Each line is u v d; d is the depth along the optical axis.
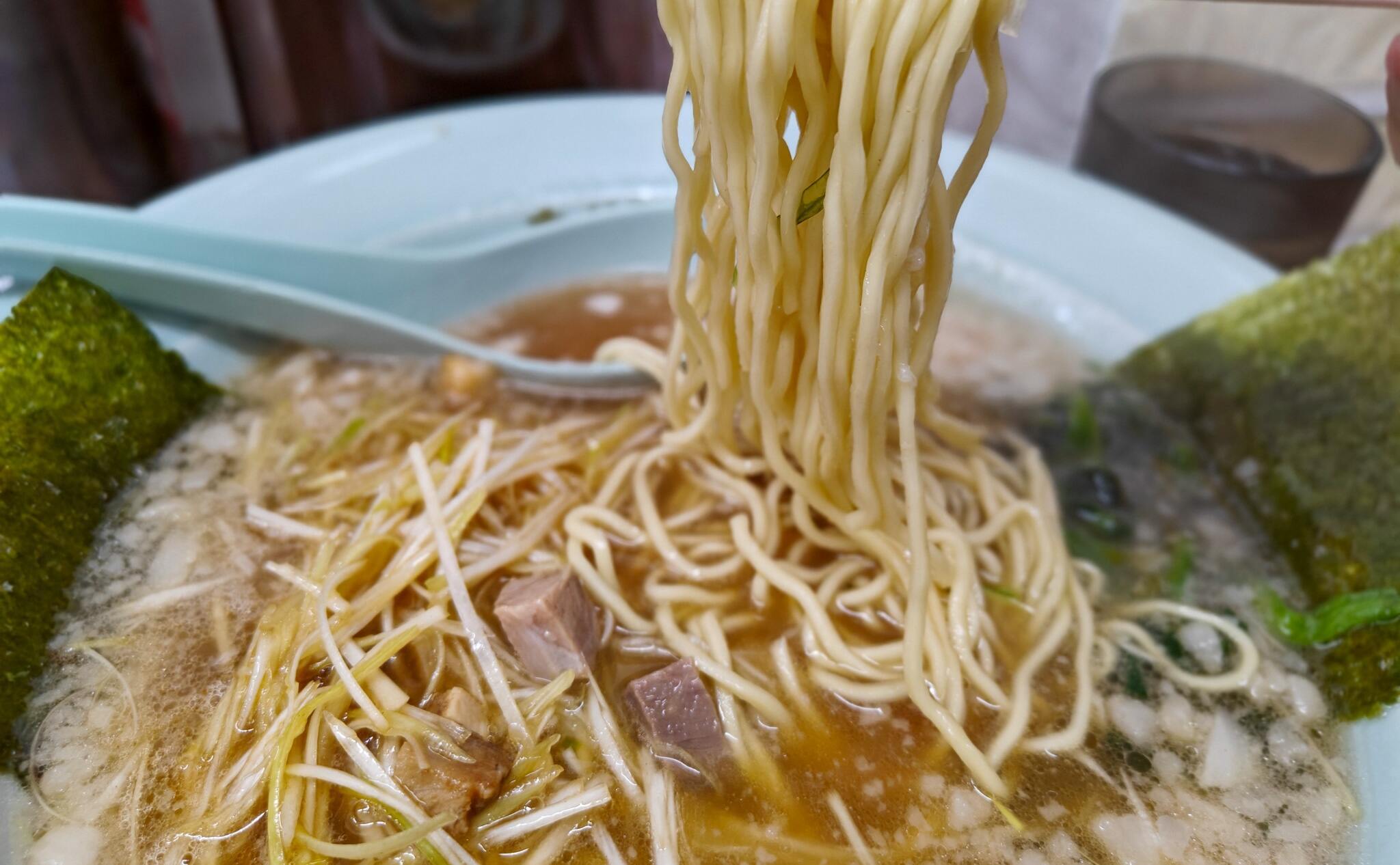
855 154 0.12
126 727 0.13
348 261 0.19
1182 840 0.13
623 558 0.16
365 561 0.15
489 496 0.17
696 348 0.15
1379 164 0.23
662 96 0.24
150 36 0.24
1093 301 0.21
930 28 0.11
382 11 0.28
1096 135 0.25
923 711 0.14
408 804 0.12
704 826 0.13
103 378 0.16
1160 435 0.19
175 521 0.16
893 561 0.15
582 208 0.23
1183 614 0.16
